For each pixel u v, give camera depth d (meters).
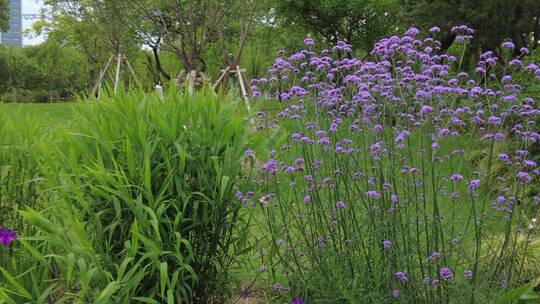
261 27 23.34
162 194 2.60
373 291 2.60
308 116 3.15
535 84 4.18
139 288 2.74
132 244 2.42
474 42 13.79
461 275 2.67
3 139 3.17
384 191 2.58
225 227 3.01
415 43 2.89
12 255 2.94
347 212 2.72
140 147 2.71
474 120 2.67
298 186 3.12
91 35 26.31
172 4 17.55
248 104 3.72
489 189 3.01
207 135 2.90
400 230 2.57
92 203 2.70
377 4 20.02
